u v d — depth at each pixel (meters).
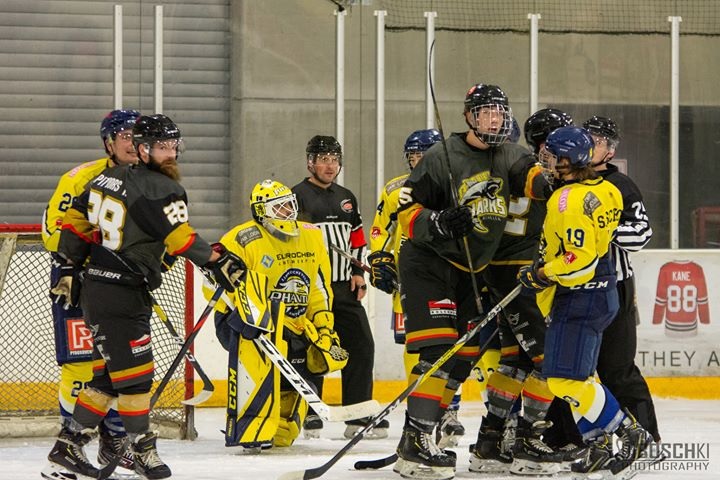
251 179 26.08
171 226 13.10
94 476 14.04
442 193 14.35
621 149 26.48
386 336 24.69
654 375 25.19
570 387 13.50
